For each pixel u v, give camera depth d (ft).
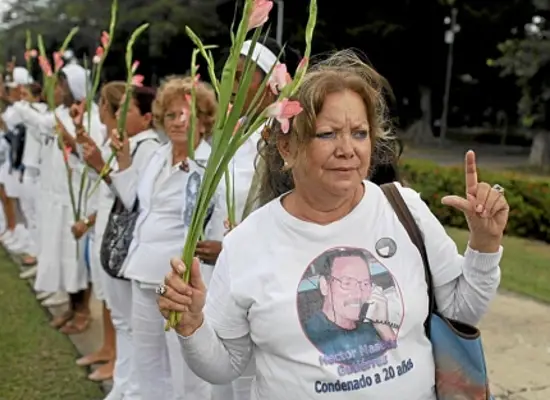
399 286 5.37
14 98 23.12
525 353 15.20
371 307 5.26
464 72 107.55
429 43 101.09
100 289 13.98
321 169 5.20
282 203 5.59
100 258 11.43
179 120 9.73
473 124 126.00
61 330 16.31
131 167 11.16
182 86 9.86
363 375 5.19
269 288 5.32
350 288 5.28
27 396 12.66
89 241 15.14
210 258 8.65
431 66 105.09
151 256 10.12
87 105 12.34
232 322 5.53
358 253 5.38
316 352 5.20
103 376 13.51
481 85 111.45
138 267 10.22
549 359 14.87
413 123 113.39
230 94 5.12
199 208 5.17
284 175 6.63
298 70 5.02
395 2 94.58
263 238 5.49
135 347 10.61
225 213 8.70
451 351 5.50
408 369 5.33
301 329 5.22
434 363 5.59
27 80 22.27
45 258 16.92
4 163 24.99
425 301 5.49
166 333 10.02
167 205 10.06
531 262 24.99
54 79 13.34
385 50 99.55
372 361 5.22
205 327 5.42
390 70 104.17
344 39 95.45
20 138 22.74
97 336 16.03
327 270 5.31
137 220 10.48
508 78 104.22
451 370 5.52
